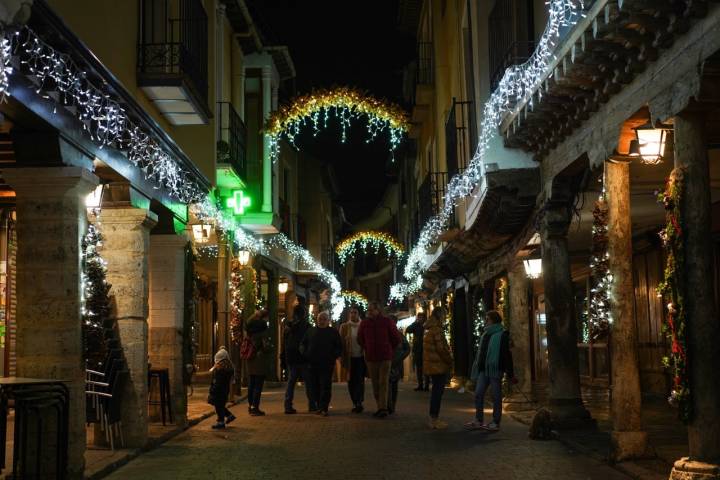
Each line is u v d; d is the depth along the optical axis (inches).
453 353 967.6
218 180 741.3
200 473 344.8
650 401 615.8
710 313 273.1
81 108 320.2
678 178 275.3
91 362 347.6
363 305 2343.8
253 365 595.2
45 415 312.3
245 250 829.2
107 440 402.3
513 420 534.0
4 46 238.7
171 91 425.1
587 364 847.1
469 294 876.0
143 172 423.8
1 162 359.9
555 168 453.1
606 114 358.6
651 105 301.3
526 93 412.5
